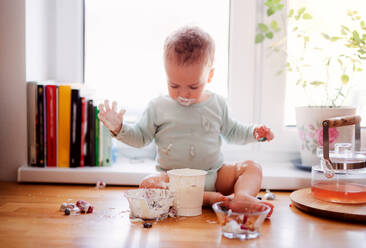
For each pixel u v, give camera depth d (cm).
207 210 112
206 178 119
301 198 114
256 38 148
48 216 103
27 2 141
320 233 92
